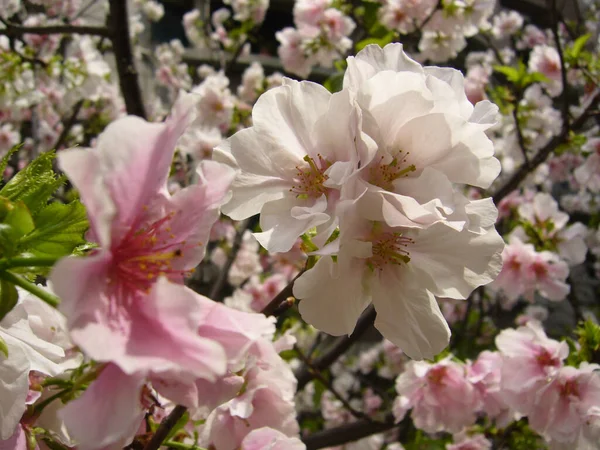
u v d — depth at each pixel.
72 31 0.28
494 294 0.64
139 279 0.07
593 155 0.43
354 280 0.11
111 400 0.07
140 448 0.12
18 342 0.10
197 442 0.14
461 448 0.31
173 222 0.08
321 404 0.55
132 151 0.07
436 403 0.25
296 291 0.11
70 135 0.51
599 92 0.35
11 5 0.42
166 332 0.07
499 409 0.25
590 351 0.23
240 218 0.11
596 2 0.79
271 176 0.11
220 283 0.42
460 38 0.43
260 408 0.15
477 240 0.11
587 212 0.73
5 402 0.09
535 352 0.23
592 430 0.22
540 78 0.34
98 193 0.06
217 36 0.68
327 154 0.11
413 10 0.41
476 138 0.11
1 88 0.40
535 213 0.37
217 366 0.06
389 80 0.10
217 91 0.44
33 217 0.09
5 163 0.10
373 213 0.10
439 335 0.11
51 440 0.11
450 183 0.10
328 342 0.45
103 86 0.45
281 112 0.11
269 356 0.14
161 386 0.08
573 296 0.52
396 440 0.46
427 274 0.11
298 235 0.10
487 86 0.47
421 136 0.11
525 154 0.34
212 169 0.08
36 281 0.12
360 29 0.52
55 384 0.11
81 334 0.06
